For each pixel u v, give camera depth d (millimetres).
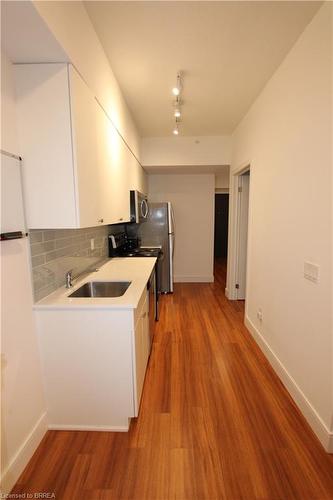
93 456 1415
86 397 1583
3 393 1223
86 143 1496
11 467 1262
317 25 1541
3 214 1211
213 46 1883
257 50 1916
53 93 1295
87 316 1500
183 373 2152
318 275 1545
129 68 2145
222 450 1448
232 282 4008
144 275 2221
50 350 1540
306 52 1672
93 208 1622
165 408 1763
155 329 2975
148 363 2295
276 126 2162
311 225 1616
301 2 1481
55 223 1381
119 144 2404
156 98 2695
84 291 1961
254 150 2758
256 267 2682
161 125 3514
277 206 2141
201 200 4973
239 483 1275
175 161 4035
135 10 1538
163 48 1893
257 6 1518
